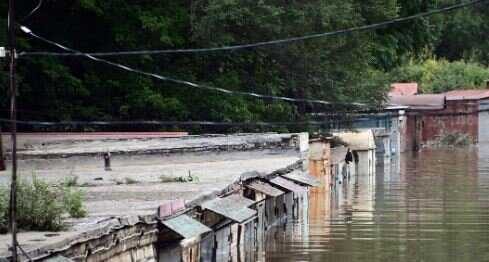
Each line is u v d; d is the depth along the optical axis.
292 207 58.59
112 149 52.91
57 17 65.19
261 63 70.06
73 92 63.28
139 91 65.00
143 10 64.62
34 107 63.72
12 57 20.34
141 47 65.12
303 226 54.22
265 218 51.25
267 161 56.06
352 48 72.75
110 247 23.88
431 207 63.78
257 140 60.34
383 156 116.25
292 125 74.25
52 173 44.94
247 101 69.62
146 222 26.27
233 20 63.28
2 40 56.25
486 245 45.94
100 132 66.06
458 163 112.31
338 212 61.78
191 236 27.58
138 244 26.06
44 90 63.03
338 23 66.62
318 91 73.62
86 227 23.33
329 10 64.88
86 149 52.81
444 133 153.00
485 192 74.25
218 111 66.88
